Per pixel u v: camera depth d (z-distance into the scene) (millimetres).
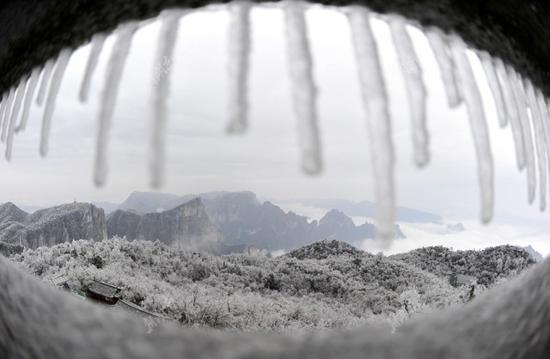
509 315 857
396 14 611
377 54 494
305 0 468
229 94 418
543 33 715
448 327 922
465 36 686
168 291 10180
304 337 979
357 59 500
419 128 525
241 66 422
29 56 747
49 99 681
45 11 673
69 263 11242
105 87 490
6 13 649
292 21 463
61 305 927
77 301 986
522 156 740
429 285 13586
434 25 655
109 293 8203
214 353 918
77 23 669
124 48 510
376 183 470
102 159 476
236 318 8211
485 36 696
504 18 677
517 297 884
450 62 654
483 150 596
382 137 472
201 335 974
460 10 642
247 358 913
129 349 885
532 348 755
